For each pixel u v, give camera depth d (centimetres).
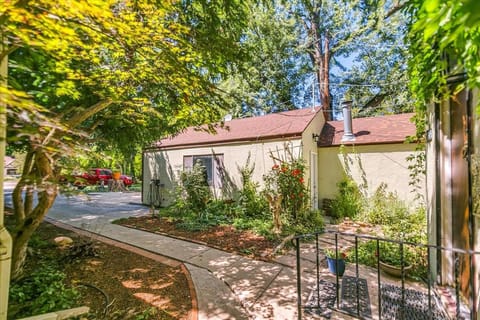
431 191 336
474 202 229
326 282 353
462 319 234
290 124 891
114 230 675
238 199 884
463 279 266
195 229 664
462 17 71
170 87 377
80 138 256
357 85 1495
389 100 1376
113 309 288
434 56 243
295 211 707
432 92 280
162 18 279
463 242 271
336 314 275
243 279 371
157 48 283
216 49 320
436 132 308
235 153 910
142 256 475
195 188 859
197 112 439
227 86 1123
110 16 180
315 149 923
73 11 161
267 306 296
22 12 140
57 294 292
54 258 445
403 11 264
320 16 1352
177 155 1066
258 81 1473
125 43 259
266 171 838
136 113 390
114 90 337
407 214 727
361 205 818
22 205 330
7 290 186
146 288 346
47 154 167
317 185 942
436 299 283
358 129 969
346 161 900
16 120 135
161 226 716
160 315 280
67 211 960
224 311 287
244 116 1458
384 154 830
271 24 1339
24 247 346
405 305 278
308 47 1597
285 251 495
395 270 361
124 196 1486
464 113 270
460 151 279
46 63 272
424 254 399
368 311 271
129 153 643
